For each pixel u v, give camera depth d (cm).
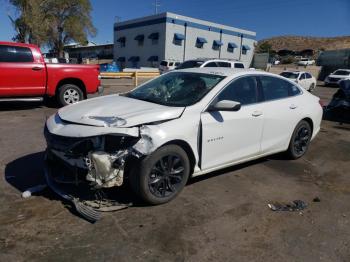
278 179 518
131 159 385
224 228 369
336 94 1108
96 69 1079
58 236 337
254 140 511
